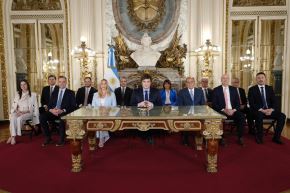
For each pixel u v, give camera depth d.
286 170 3.30
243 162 3.60
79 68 6.71
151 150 4.22
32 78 7.29
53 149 4.34
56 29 7.13
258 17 6.89
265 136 5.09
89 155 3.99
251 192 2.72
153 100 4.54
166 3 6.82
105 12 6.83
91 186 2.90
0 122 7.00
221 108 4.88
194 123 3.19
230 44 6.88
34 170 3.40
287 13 6.79
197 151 4.12
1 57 6.98
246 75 7.11
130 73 6.64
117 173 3.27
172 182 2.98
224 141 4.49
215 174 3.19
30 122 5.15
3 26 6.96
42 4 7.05
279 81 7.05
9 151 4.26
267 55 7.04
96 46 6.82
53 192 2.77
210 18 6.62
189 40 6.82
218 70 6.72
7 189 2.86
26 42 7.21
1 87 7.02
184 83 6.57
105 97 4.50
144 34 6.79
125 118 3.17
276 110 4.75
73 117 3.22
